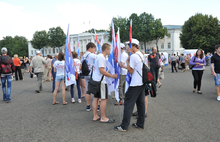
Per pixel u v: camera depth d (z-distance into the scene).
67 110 5.50
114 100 6.68
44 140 3.41
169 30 65.44
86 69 5.45
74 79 6.10
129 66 3.65
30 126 4.17
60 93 8.49
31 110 5.58
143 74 3.66
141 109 3.81
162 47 67.38
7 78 6.82
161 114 4.81
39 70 8.55
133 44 3.79
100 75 4.27
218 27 44.62
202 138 3.34
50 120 4.58
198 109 5.20
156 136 3.46
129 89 3.71
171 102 6.11
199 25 45.28
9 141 3.40
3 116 4.99
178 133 3.57
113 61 4.08
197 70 7.45
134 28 61.47
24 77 16.84
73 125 4.18
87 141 3.32
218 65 6.21
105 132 3.72
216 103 5.86
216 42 43.81
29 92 8.84
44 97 7.59
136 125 3.92
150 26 60.19
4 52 6.82
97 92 4.35
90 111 5.34
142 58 3.72
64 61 6.28
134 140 3.31
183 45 49.75
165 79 12.77
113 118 4.64
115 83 4.16
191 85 9.77
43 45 80.62
